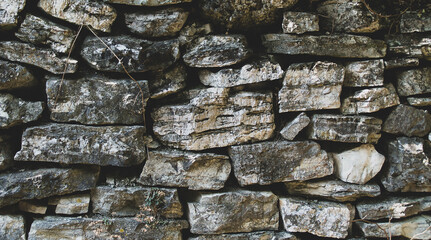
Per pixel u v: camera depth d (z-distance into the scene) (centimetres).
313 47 236
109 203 233
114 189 232
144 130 229
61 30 214
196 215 239
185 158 235
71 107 222
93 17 218
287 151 243
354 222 261
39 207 229
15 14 209
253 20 237
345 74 245
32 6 218
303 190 255
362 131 244
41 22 214
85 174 230
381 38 251
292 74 238
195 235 246
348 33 241
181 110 232
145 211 236
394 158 255
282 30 241
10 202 220
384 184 257
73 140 221
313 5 242
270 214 248
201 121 234
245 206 244
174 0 221
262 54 246
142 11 226
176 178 238
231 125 238
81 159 223
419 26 242
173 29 230
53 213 234
